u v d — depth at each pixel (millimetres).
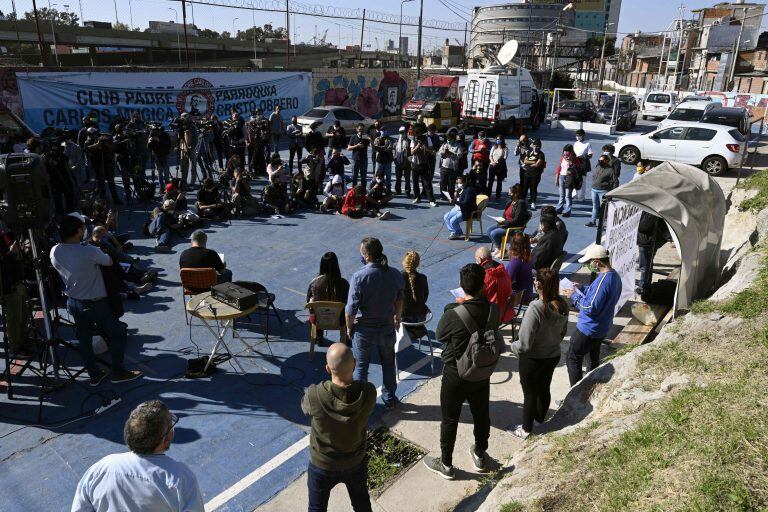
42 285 5703
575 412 4953
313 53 72438
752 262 6602
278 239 11141
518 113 26641
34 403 5742
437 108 25109
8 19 51969
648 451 3588
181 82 20281
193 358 6676
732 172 18547
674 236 6520
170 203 10711
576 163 13164
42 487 4648
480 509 3912
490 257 6375
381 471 4859
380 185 13469
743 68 55000
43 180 5527
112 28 64875
